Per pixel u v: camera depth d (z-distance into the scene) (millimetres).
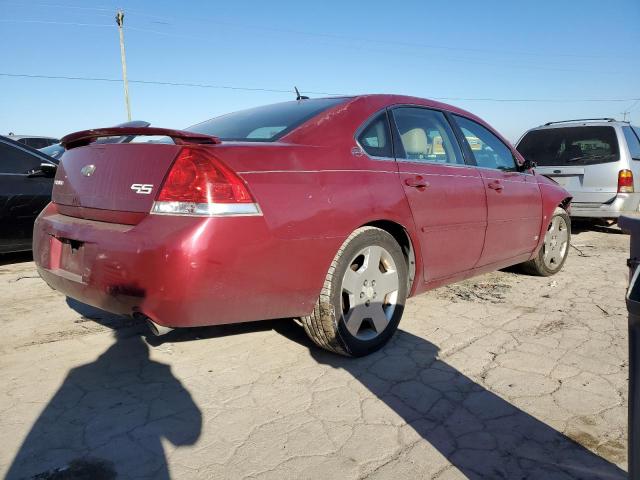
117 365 3191
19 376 3039
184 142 2549
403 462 2244
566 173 7895
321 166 2963
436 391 2867
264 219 2604
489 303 4461
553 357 3318
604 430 2484
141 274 2443
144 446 2355
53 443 2373
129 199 2617
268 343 3521
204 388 2898
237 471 2184
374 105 3537
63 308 4242
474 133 4402
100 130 2867
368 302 3262
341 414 2627
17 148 5738
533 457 2279
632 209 7723
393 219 3277
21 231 5641
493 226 4246
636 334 1409
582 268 5879
